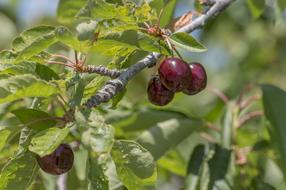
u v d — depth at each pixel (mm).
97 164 5211
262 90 7375
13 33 12172
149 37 5320
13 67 5168
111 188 6074
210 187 6770
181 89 5508
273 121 7160
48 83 4969
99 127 4879
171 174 8805
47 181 7242
